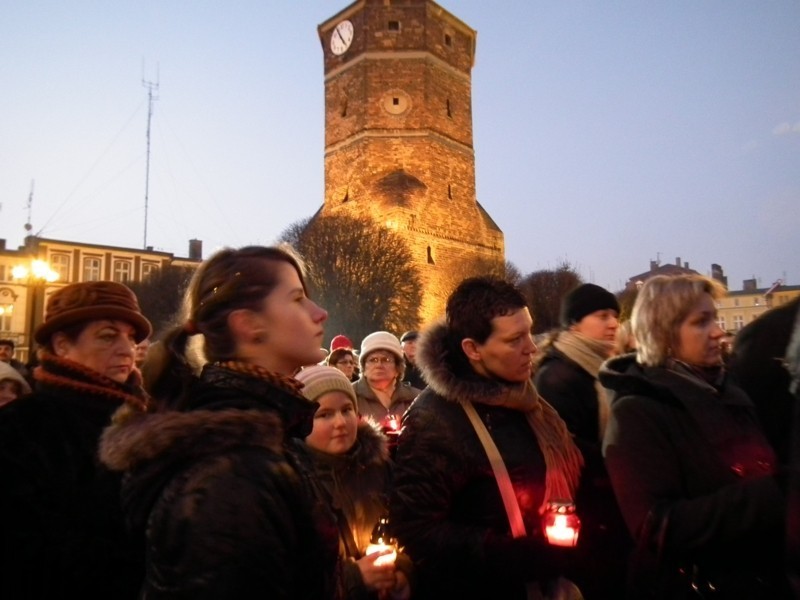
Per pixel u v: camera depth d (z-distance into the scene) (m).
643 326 2.14
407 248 28.66
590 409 2.90
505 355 2.08
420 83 32.84
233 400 1.26
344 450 2.50
